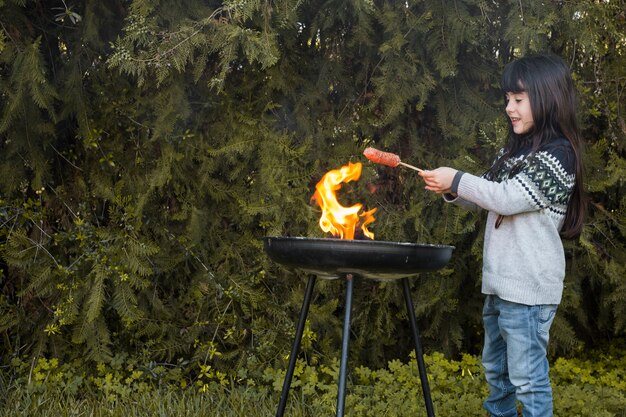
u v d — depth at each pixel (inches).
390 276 80.4
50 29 113.4
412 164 122.0
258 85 118.4
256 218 122.6
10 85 105.0
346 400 109.4
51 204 120.8
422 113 122.2
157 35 102.3
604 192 121.8
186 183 118.6
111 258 116.4
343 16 109.0
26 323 121.6
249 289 121.2
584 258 123.4
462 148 117.6
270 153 116.0
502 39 112.6
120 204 117.3
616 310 122.3
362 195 121.3
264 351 121.6
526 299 82.4
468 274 126.6
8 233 116.3
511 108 86.5
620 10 114.1
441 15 107.9
